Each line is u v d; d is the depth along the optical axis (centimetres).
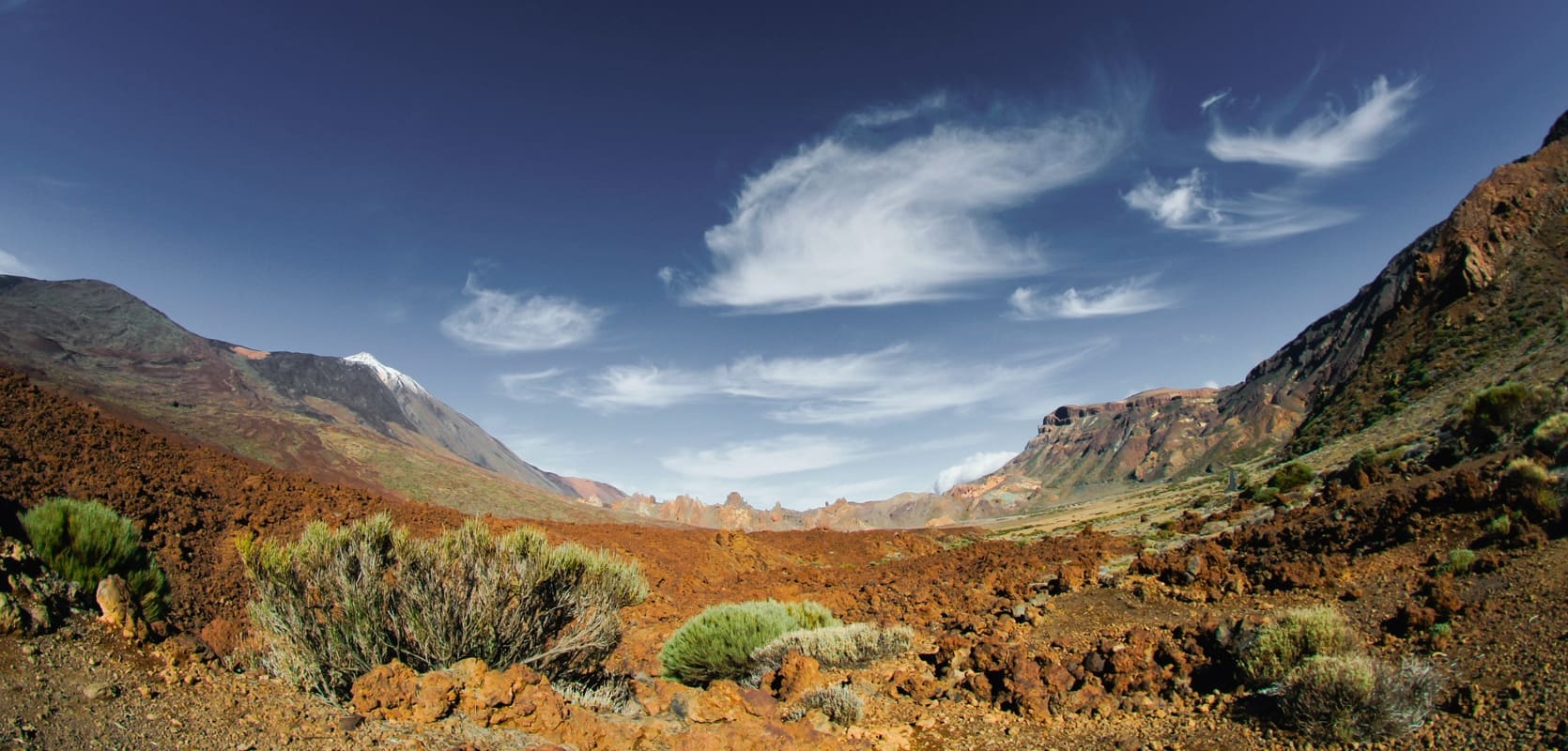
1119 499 9456
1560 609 888
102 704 633
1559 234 5634
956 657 1290
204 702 692
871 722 1055
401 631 905
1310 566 1479
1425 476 2198
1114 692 1043
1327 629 937
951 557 3600
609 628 1020
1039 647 1433
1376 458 2897
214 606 1280
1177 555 2059
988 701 1098
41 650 680
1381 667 781
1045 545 3362
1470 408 2298
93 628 754
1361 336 14975
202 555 1520
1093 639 1420
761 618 1462
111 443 1973
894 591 2572
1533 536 1200
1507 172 6619
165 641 790
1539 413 2150
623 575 1064
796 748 851
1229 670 1012
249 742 636
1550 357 3481
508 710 796
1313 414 7100
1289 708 808
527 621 973
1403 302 6650
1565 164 6278
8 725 555
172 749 598
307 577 861
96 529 920
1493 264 5856
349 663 826
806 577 3334
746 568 3472
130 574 941
